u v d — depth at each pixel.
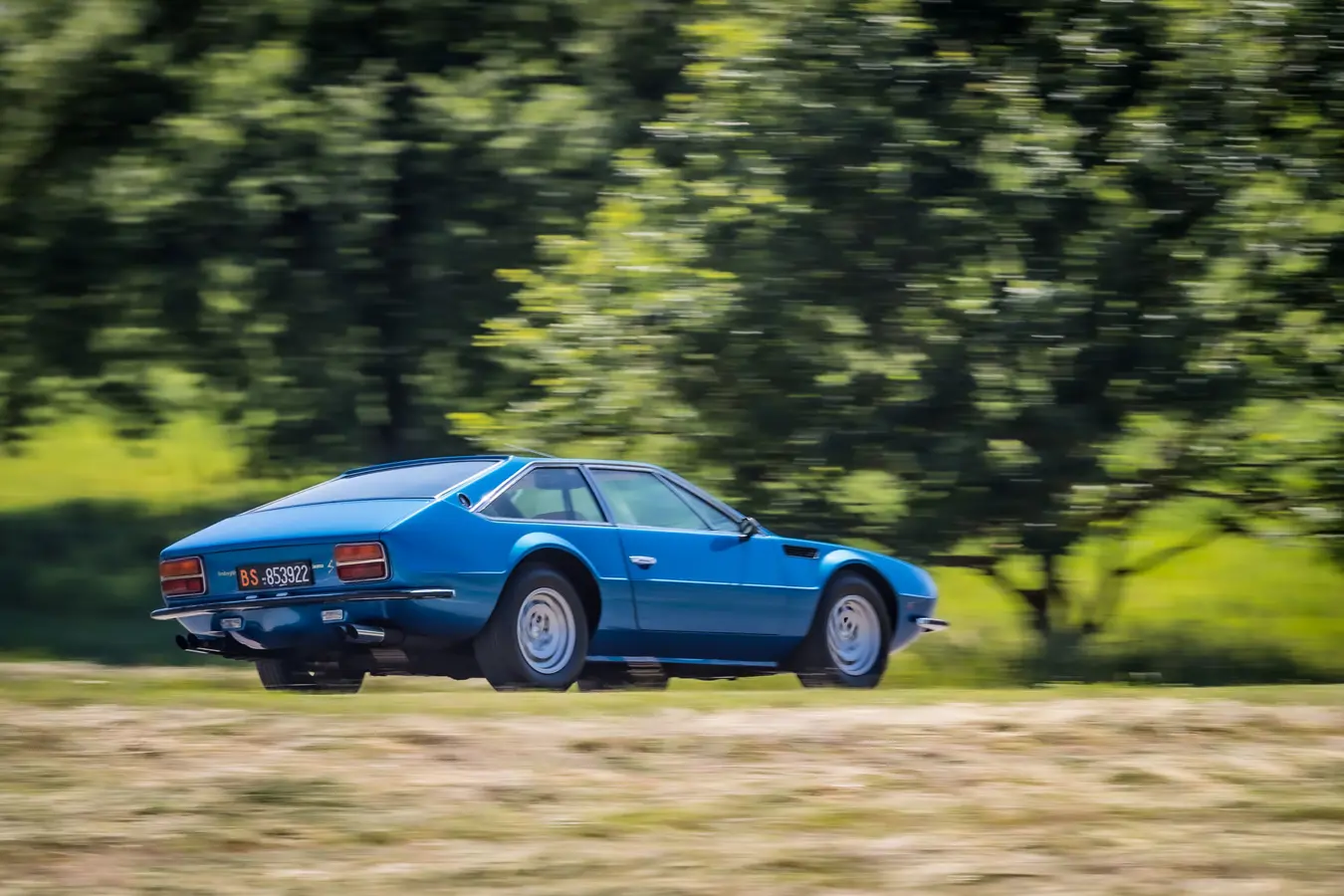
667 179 40.81
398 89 54.97
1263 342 40.75
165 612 27.39
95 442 86.56
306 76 54.62
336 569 25.78
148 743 19.42
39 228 53.34
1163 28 40.88
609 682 30.09
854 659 32.56
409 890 14.32
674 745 20.19
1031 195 39.25
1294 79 40.94
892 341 39.78
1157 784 19.16
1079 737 21.25
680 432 39.88
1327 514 42.44
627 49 53.38
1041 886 14.57
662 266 39.72
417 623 25.77
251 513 28.33
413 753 19.34
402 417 55.56
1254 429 41.47
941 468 39.94
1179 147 39.91
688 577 29.33
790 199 39.84
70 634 48.03
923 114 40.16
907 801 18.08
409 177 54.56
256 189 51.69
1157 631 50.16
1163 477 41.78
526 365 43.00
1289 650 47.28
